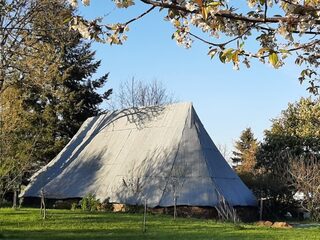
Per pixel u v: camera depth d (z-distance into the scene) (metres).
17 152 22.89
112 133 32.62
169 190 24.81
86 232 16.27
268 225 21.34
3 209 25.53
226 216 23.08
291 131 40.41
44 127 39.78
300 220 27.92
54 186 30.64
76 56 43.00
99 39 4.45
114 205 26.25
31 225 17.98
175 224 18.89
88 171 30.52
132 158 28.47
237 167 62.25
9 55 25.17
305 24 3.90
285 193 28.69
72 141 35.75
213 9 3.89
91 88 44.22
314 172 28.00
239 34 4.37
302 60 5.37
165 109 30.39
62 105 41.31
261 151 39.69
